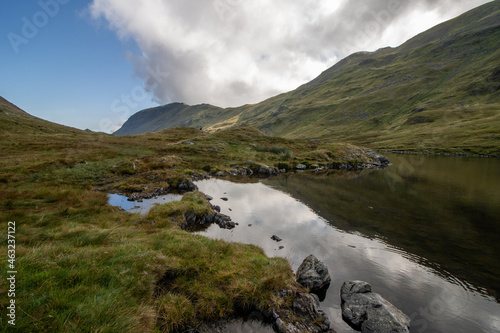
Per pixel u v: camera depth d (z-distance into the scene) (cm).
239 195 3034
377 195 3117
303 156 7138
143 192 2528
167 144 7462
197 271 938
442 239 1778
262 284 917
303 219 2175
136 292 728
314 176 4819
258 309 844
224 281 918
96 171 3162
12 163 3045
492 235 1853
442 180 4216
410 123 17425
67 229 1134
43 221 1270
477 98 17062
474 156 9000
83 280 653
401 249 1608
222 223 1905
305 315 848
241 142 8600
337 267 1346
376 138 17012
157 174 3191
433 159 8075
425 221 2152
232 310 826
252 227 1925
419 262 1438
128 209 1964
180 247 1084
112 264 795
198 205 2069
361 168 6250
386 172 5394
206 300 823
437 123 15325
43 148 4669
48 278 609
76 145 5431
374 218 2223
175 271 911
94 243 1013
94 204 1817
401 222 2122
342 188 3588
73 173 2894
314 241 1700
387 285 1191
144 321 616
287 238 1738
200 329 732
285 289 927
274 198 2938
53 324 474
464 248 1634
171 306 738
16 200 1608
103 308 557
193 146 6881
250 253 1245
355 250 1578
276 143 8912
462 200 2864
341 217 2247
